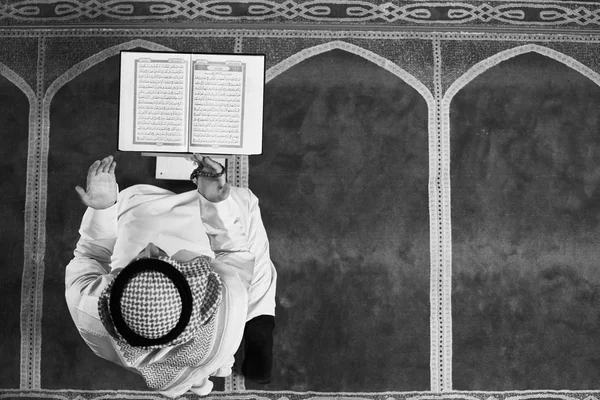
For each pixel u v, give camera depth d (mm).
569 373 2805
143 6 2896
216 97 2613
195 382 2010
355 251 2832
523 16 2883
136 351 1690
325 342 2793
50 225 2832
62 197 2846
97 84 2881
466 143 2877
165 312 1545
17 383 2775
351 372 2785
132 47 2889
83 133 2871
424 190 2859
